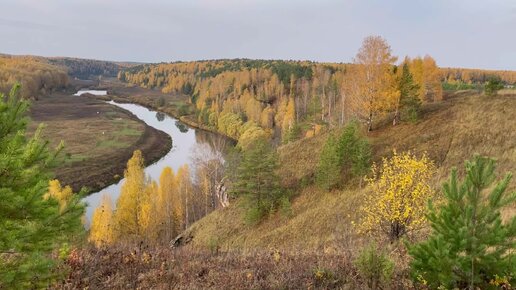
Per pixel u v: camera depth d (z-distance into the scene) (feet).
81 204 20.48
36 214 18.48
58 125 373.61
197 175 234.58
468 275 22.21
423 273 23.73
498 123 136.36
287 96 437.99
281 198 139.33
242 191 146.10
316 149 164.86
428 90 182.70
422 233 53.31
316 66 511.81
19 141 18.35
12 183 17.94
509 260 22.03
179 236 152.76
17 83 18.98
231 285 28.76
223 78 526.16
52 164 19.88
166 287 28.68
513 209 63.62
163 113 511.81
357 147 136.05
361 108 161.27
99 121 402.31
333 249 43.06
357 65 158.40
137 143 324.39
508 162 114.83
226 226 142.31
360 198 120.26
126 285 29.27
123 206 147.13
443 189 23.75
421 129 149.69
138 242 43.09
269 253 38.81
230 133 374.63
